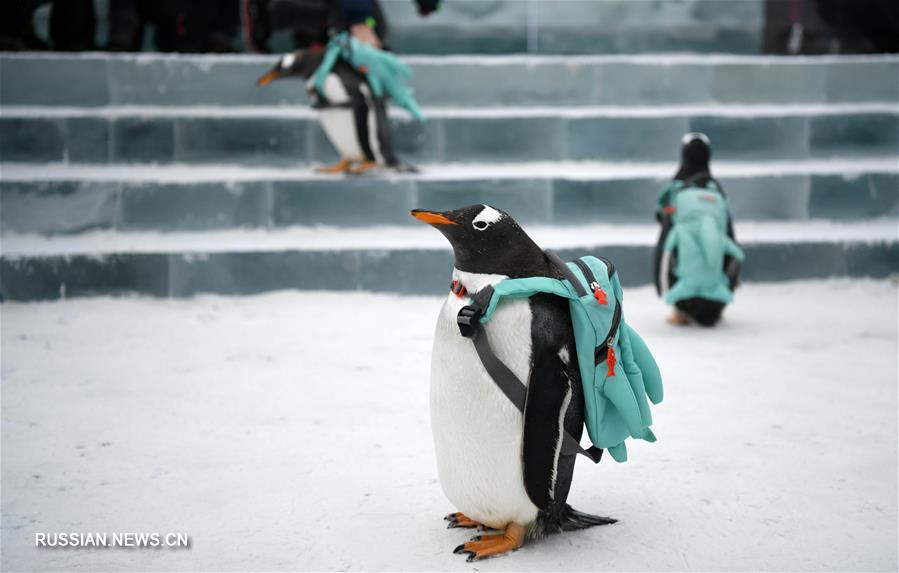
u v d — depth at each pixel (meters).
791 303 6.91
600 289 2.88
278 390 4.76
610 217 8.06
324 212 7.80
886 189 8.23
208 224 7.70
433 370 2.86
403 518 3.26
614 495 3.47
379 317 6.43
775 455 3.86
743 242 7.46
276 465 3.75
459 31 13.93
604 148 8.79
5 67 8.64
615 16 14.07
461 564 2.92
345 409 4.46
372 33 9.24
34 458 3.83
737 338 5.86
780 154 8.89
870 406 4.51
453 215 2.77
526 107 9.40
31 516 3.27
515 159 8.80
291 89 9.03
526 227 7.98
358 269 7.09
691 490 3.50
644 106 9.45
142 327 6.12
